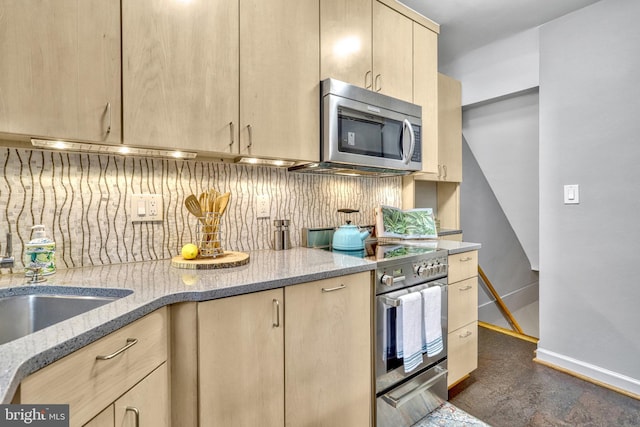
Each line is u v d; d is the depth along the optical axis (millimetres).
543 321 2293
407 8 2084
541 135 2285
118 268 1298
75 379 672
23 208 1192
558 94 2193
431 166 2256
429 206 3145
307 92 1598
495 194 3129
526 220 2973
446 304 1835
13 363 547
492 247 3336
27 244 1124
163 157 1416
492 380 2066
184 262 1308
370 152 1787
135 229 1422
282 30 1512
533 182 2830
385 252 1748
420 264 1690
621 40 1914
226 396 1033
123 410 806
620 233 1932
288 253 1687
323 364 1276
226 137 1342
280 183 1887
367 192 2359
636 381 1871
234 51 1366
